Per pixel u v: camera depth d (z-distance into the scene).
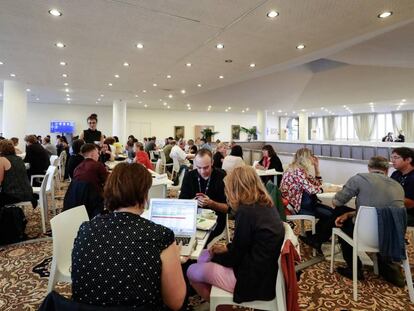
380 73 9.23
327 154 8.18
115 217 1.05
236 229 1.63
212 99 13.41
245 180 1.71
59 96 12.05
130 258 0.97
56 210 4.82
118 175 1.12
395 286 2.53
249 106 15.59
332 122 21.14
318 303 2.28
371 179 2.44
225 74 7.10
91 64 6.19
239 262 1.63
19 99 8.48
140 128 17.53
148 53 5.36
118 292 0.95
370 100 12.55
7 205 3.42
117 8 3.53
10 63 6.17
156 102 14.11
